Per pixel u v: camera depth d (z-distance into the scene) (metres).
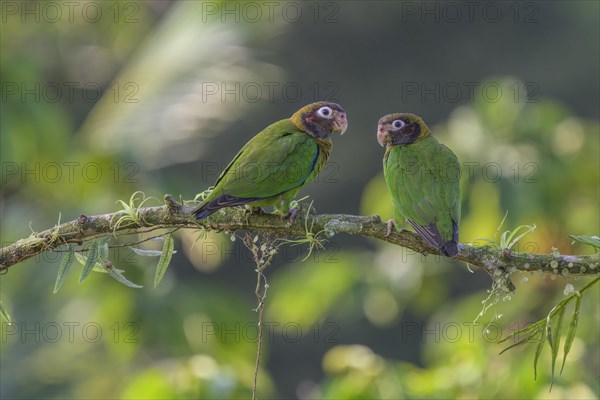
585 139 11.62
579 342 10.74
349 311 13.21
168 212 6.91
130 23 18.94
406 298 12.79
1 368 21.28
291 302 13.02
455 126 11.95
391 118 9.20
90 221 6.88
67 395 20.64
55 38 18.45
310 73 31.25
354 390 10.10
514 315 11.05
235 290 28.70
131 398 10.36
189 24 16.02
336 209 30.80
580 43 32.66
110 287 15.22
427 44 32.31
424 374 10.55
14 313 17.98
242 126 28.70
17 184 16.70
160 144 15.48
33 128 15.96
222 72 15.58
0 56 16.41
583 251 11.22
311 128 8.48
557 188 11.41
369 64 31.83
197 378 10.35
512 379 10.33
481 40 32.28
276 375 29.55
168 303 15.48
